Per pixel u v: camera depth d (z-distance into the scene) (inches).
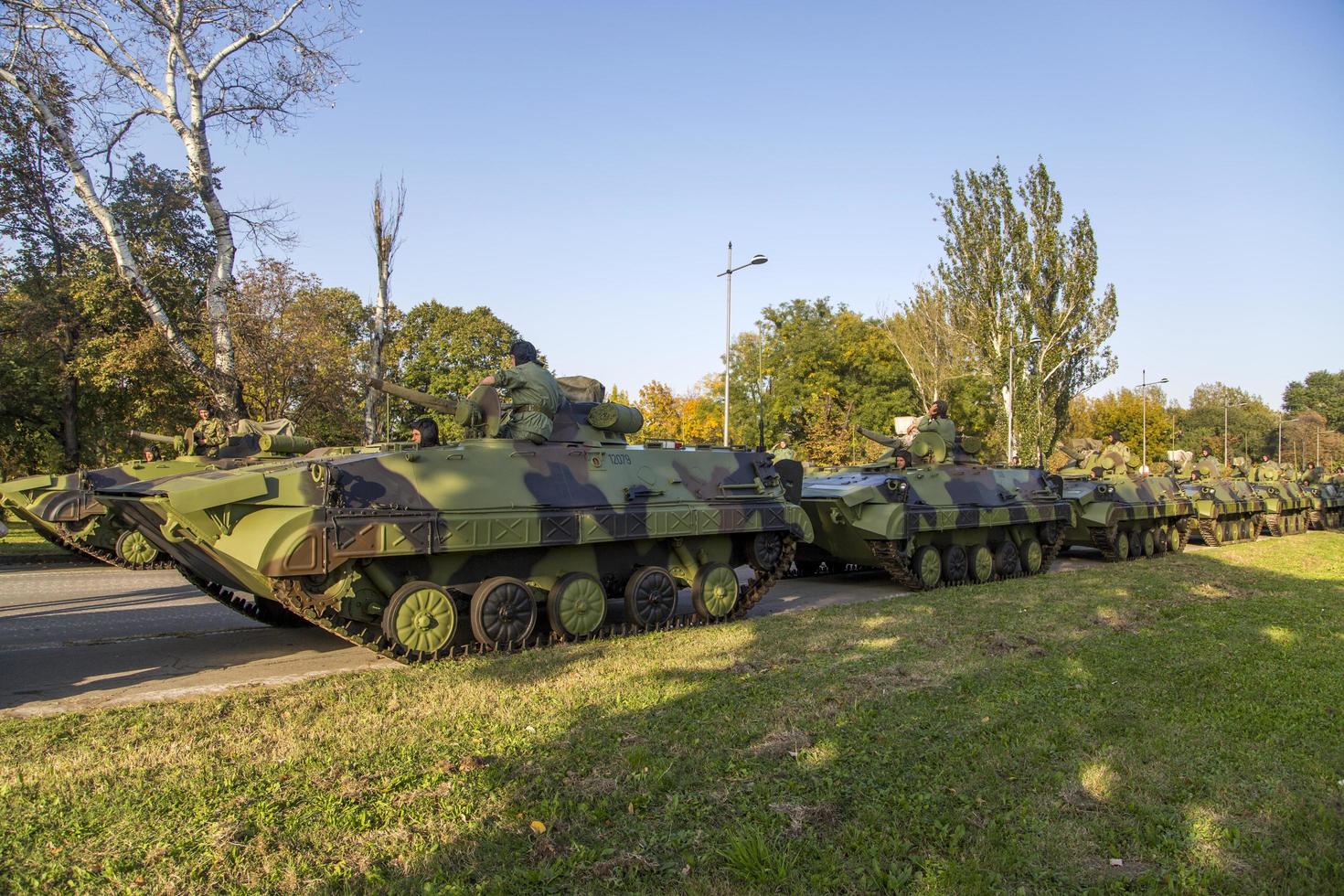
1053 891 180.2
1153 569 738.8
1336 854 197.0
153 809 212.4
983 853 193.3
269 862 186.1
